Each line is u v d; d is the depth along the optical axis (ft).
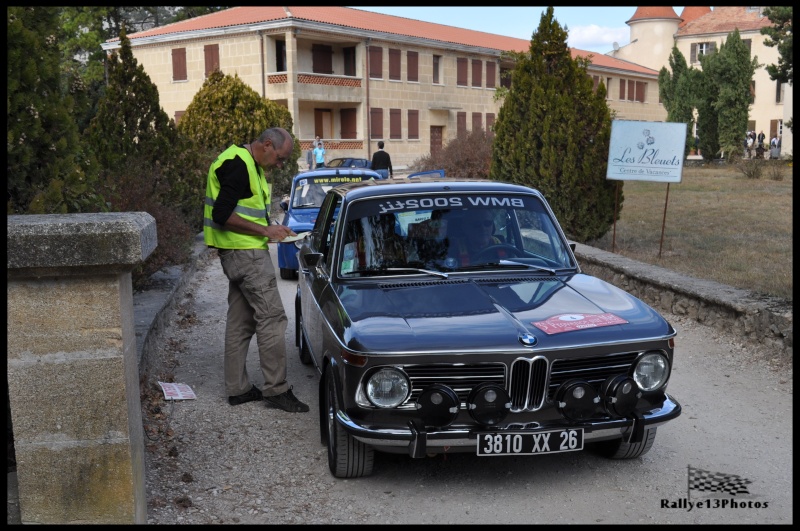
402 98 150.30
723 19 220.84
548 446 13.42
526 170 44.04
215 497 14.10
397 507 13.78
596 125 42.42
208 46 132.87
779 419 18.39
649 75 223.71
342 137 143.95
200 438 17.22
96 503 10.76
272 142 18.67
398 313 14.62
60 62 16.78
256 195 18.79
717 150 136.87
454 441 13.32
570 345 13.55
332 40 135.85
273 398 19.22
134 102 40.98
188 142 47.09
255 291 18.83
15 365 10.37
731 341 24.97
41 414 10.51
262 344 19.02
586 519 13.28
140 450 11.59
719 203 70.33
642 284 31.09
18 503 10.96
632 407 13.84
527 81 44.09
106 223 10.03
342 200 18.62
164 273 34.12
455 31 181.57
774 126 203.31
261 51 127.54
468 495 14.32
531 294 15.70
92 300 10.42
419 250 17.07
